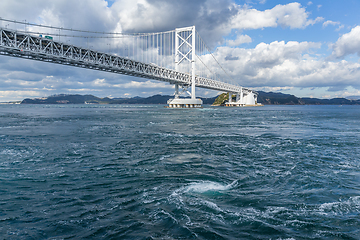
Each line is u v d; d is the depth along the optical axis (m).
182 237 5.11
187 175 9.68
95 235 5.22
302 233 5.32
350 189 8.20
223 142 18.34
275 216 6.10
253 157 13.27
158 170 10.43
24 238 5.08
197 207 6.56
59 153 14.02
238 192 7.80
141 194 7.55
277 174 9.95
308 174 9.95
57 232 5.34
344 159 12.90
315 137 21.52
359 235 5.24
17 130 25.59
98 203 6.88
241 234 5.25
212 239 5.04
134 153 14.09
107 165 11.28
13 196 7.39
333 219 5.97
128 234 5.24
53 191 7.85
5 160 12.21
